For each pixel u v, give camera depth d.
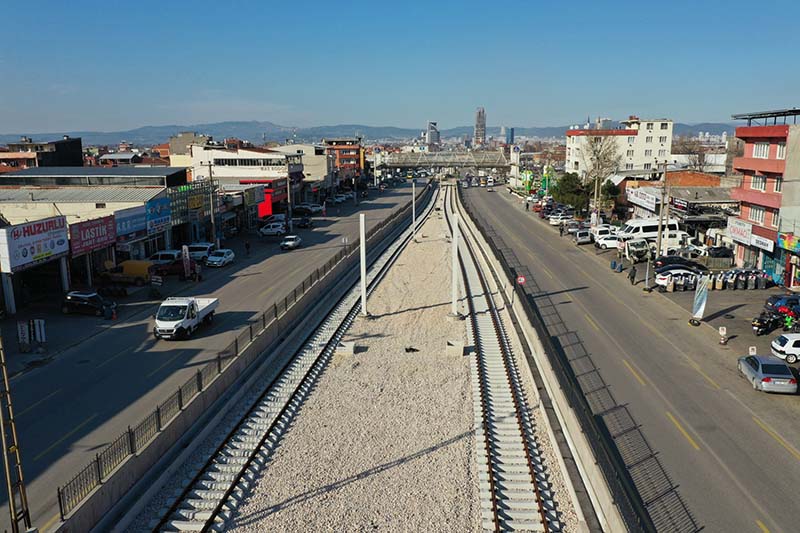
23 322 32.53
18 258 36.75
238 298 42.44
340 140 174.38
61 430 21.92
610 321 36.62
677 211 66.44
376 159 193.00
